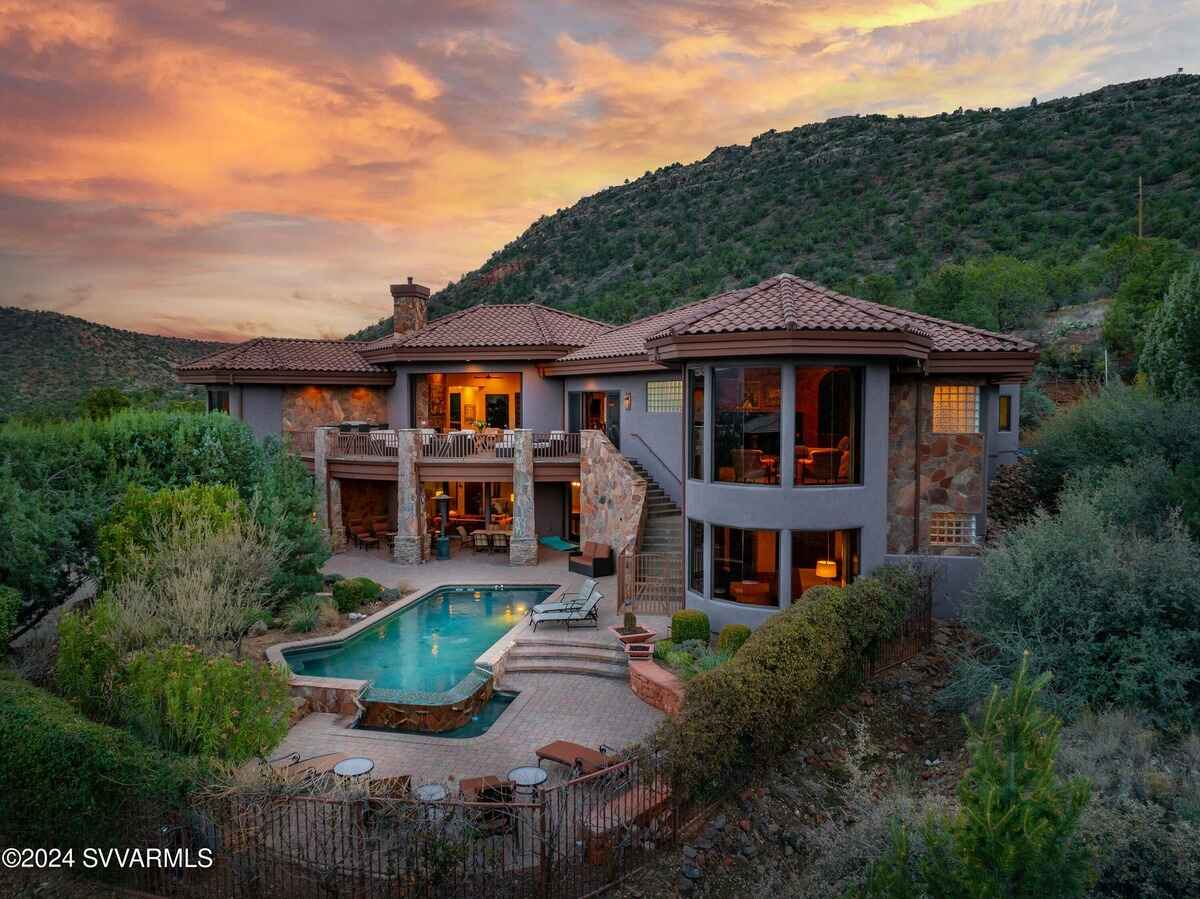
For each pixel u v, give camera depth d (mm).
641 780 8766
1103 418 20203
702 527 17266
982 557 14898
